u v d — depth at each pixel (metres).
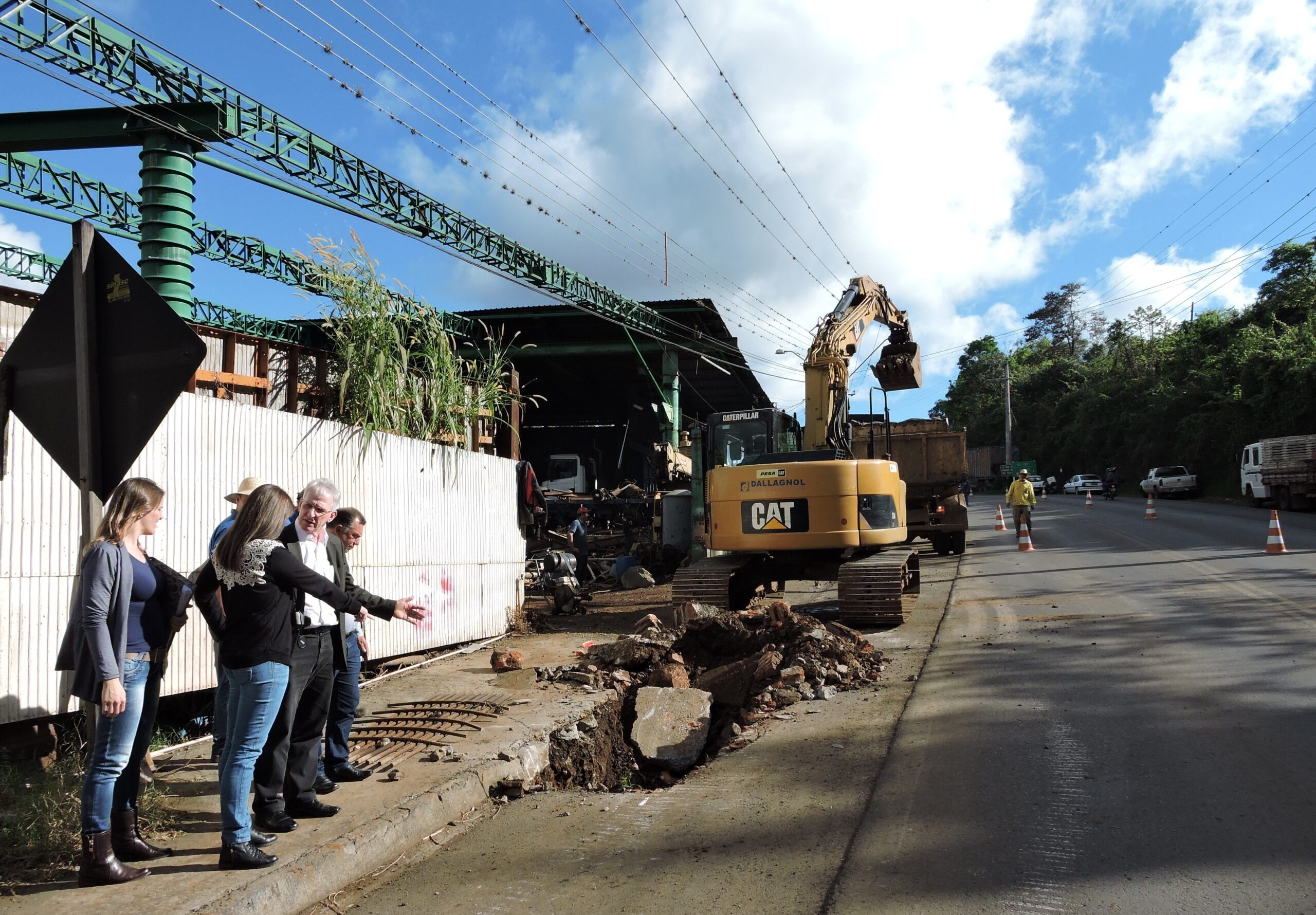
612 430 41.94
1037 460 72.88
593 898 3.72
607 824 4.65
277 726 4.18
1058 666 7.42
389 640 8.27
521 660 8.13
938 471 18.62
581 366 35.69
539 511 11.29
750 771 5.40
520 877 3.99
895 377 15.94
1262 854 3.74
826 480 10.66
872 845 4.06
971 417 92.06
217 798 4.71
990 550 19.34
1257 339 40.12
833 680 7.45
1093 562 15.28
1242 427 39.09
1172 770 4.79
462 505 9.66
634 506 23.59
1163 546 17.28
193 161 17.03
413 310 9.28
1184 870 3.62
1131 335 74.12
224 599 3.94
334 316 8.61
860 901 3.51
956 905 3.42
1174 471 41.53
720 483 11.04
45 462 5.30
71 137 17.11
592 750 6.15
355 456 7.95
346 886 3.96
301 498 4.53
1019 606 10.85
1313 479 26.31
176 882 3.63
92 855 3.59
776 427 14.27
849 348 13.77
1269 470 28.64
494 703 6.73
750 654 8.40
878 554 10.89
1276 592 10.65
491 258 26.62
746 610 9.98
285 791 4.37
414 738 5.83
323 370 8.55
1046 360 90.00
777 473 10.77
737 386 41.03
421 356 9.41
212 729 6.26
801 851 4.07
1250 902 3.33
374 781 4.99
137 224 26.45
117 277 3.73
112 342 3.74
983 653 8.15
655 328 31.97
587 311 25.02
